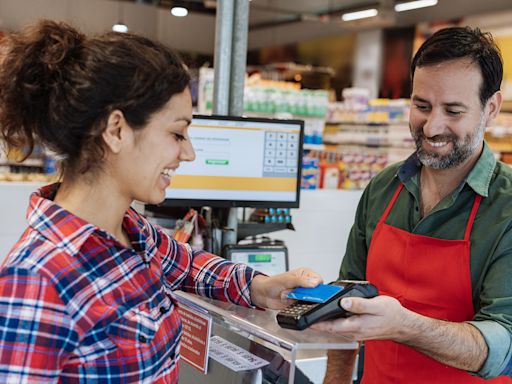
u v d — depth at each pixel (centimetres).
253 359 127
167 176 111
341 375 123
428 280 156
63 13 880
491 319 138
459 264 151
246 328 129
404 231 164
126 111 102
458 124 146
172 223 238
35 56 102
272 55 1149
